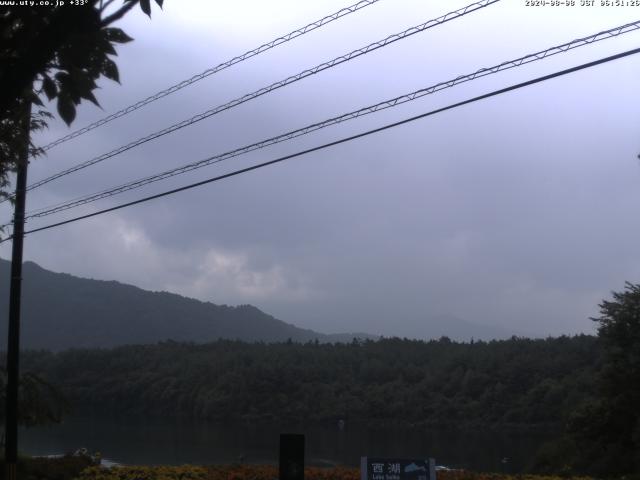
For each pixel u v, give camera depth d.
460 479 16.17
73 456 19.02
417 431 69.25
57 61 4.20
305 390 85.38
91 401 92.38
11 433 15.45
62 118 4.33
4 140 7.74
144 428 70.81
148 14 4.12
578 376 67.44
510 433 65.38
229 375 87.50
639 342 29.50
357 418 79.25
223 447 53.59
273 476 16.06
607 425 28.80
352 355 95.19
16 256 16.09
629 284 31.12
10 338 15.85
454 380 80.38
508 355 80.00
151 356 103.25
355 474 16.06
